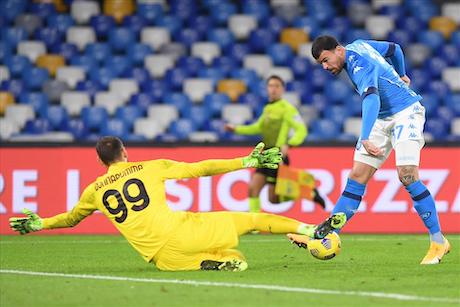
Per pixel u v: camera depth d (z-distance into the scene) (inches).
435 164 1973.4
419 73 2783.0
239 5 2938.0
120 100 2687.0
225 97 2682.1
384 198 1974.7
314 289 1008.2
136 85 2716.5
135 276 1136.2
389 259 1357.0
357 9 2891.2
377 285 1042.1
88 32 2805.1
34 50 2770.7
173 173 1163.3
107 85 2716.5
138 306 909.8
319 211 1988.2
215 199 1979.6
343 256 1413.6
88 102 2674.7
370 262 1309.1
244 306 901.8
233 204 1982.0
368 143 1165.7
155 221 1150.3
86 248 1608.0
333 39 1222.9
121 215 1159.0
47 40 2790.4
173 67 2768.2
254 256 1430.9
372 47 1264.8
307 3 2906.0
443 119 2716.5
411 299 935.7
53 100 2684.5
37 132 2596.0
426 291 992.9
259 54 2815.0
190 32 2829.7
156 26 2847.0
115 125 2615.7
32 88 2709.2
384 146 1264.8
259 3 2898.6
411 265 1259.2
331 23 2859.3
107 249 1585.9
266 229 1167.0
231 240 1164.5
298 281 1077.1
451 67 2819.9
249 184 1948.8
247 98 2691.9
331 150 1995.6
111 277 1134.4
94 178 1982.0
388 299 936.9
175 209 1969.7
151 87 2714.1
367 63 1202.6
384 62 1245.1
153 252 1161.4
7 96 2667.3
